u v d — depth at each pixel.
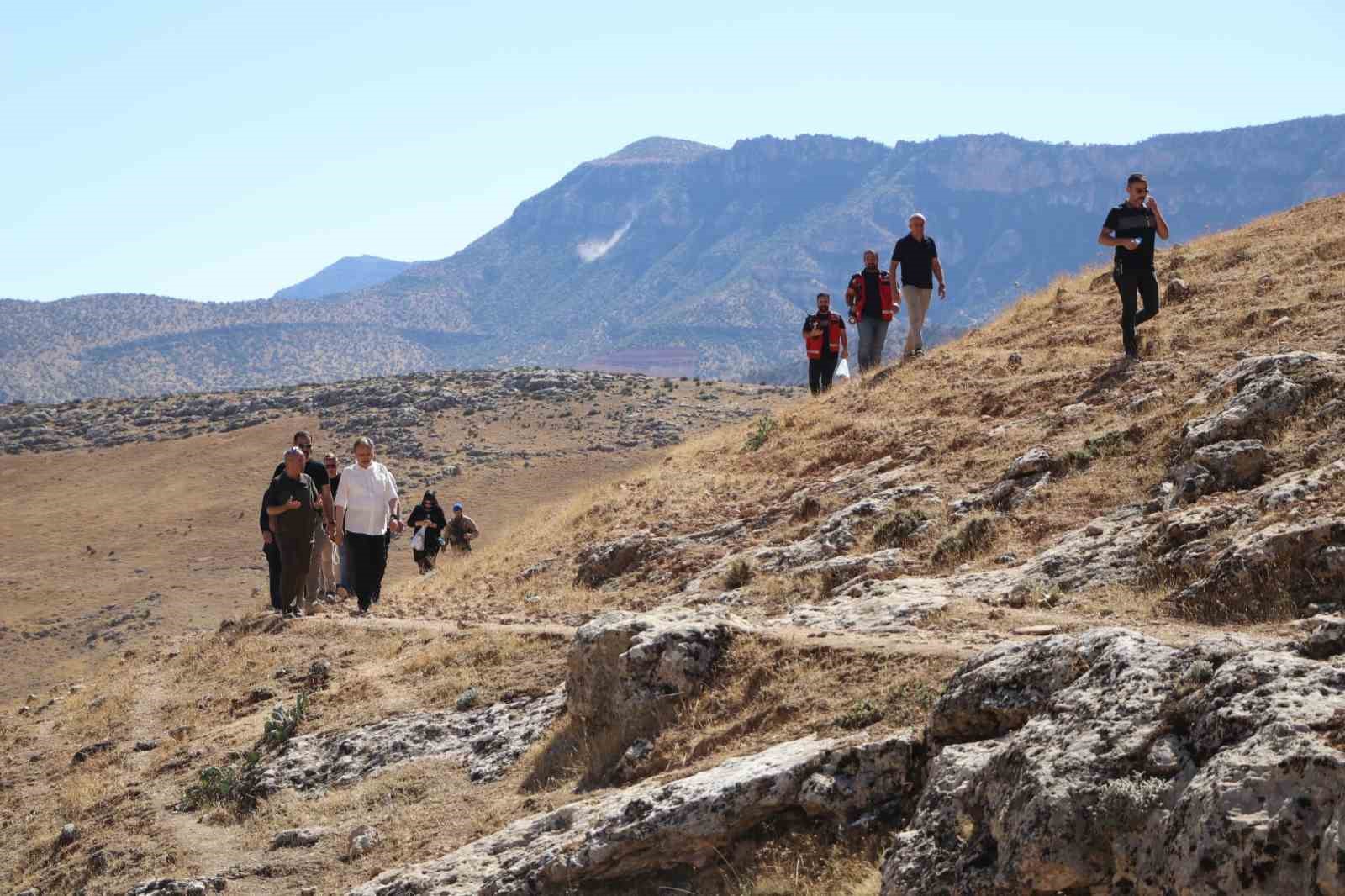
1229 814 4.21
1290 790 4.18
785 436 19.52
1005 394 16.38
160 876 9.26
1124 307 15.68
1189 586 8.52
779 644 8.67
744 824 6.58
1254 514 9.18
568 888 6.79
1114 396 14.43
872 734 6.76
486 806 8.92
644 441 84.75
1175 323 16.72
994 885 4.88
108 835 10.45
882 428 17.20
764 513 15.73
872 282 21.67
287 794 10.52
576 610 14.50
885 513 13.48
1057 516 11.51
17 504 92.31
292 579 16.52
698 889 6.45
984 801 5.36
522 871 7.05
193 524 80.19
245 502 84.44
